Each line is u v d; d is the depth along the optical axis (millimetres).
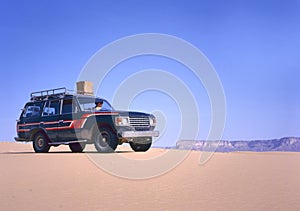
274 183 4828
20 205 3732
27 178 5461
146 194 4211
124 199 3957
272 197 3965
